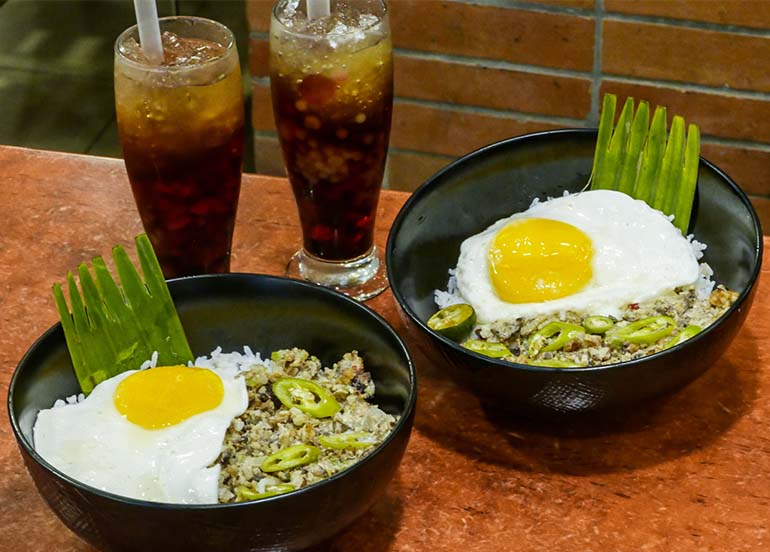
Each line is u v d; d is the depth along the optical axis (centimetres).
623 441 83
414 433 84
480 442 83
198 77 83
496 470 82
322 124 87
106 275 82
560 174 93
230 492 77
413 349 89
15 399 77
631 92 128
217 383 81
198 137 84
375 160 89
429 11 128
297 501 72
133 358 84
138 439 78
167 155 85
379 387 82
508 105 132
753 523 79
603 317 86
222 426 79
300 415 80
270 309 84
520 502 80
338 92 85
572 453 83
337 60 85
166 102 83
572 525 79
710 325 79
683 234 91
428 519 80
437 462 82
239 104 86
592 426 84
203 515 71
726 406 85
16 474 82
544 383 78
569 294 87
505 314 87
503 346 84
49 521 80
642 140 90
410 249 89
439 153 137
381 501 80
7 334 90
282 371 83
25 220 99
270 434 80
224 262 91
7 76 181
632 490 81
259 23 132
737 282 87
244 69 174
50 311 92
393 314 92
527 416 83
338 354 84
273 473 78
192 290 83
